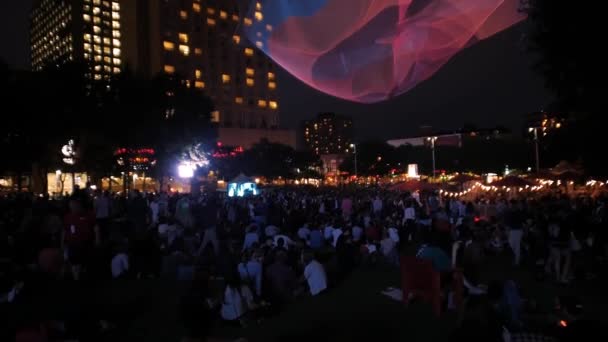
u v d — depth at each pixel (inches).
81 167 1632.6
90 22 5162.4
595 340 194.1
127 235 646.5
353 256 544.1
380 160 4343.0
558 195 883.4
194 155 1902.1
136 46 4830.2
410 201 857.5
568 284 463.2
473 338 201.0
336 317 377.4
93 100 1381.6
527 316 315.9
